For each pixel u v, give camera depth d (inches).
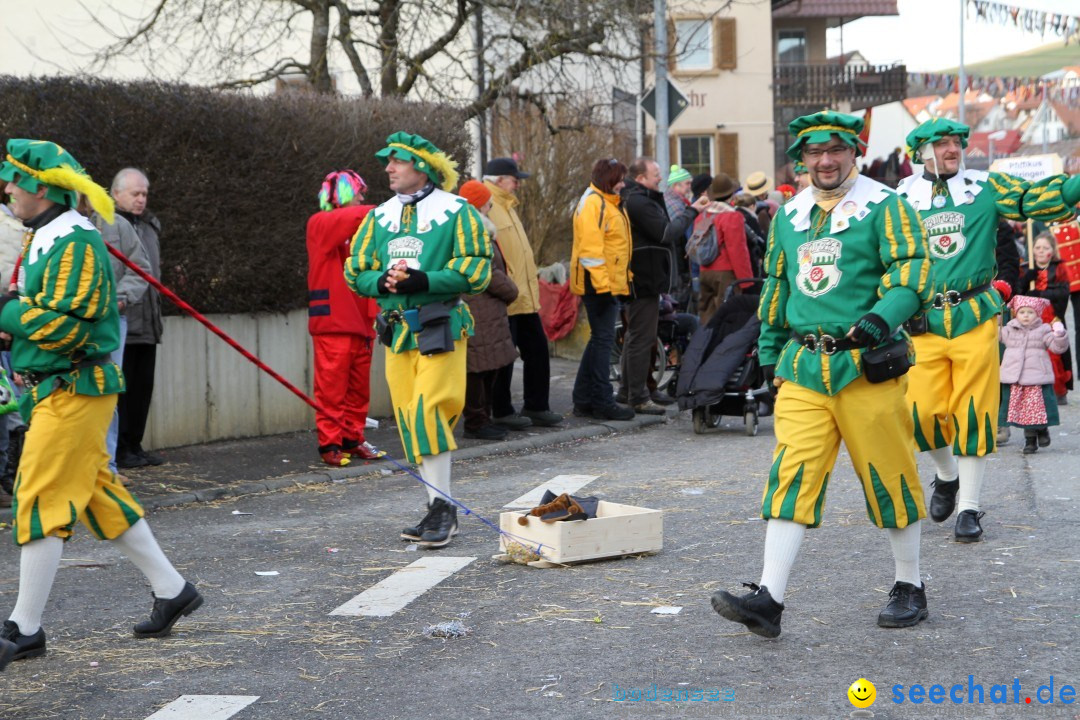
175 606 209.5
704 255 516.1
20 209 196.5
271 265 418.0
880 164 1530.5
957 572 236.5
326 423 367.9
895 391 195.2
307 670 191.2
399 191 271.9
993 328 259.1
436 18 652.7
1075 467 341.4
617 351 561.6
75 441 195.0
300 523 297.9
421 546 269.0
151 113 378.3
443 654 197.3
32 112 351.6
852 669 183.8
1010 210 257.1
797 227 199.2
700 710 169.2
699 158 1397.6
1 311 193.0
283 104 417.4
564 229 794.8
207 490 330.3
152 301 350.9
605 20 597.3
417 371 271.9
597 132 788.6
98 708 176.1
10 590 241.1
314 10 626.5
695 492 323.0
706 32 1381.6
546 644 200.4
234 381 415.5
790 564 195.2
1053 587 223.9
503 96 658.8
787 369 197.5
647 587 232.7
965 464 261.3
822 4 1492.4
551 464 372.8
